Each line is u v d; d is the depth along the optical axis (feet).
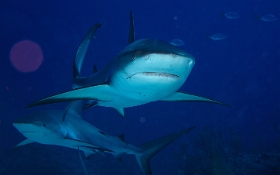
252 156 36.58
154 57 8.14
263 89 236.43
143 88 9.30
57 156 43.91
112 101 13.76
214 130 43.68
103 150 16.03
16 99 153.07
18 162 41.63
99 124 118.11
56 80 219.82
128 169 54.03
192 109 154.40
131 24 15.80
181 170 39.83
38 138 15.48
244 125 120.16
